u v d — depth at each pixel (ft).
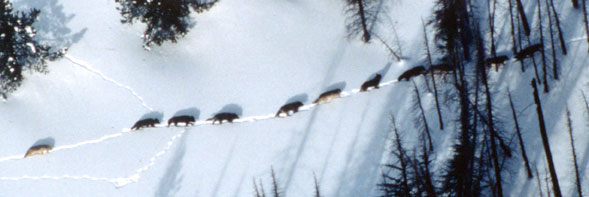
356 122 127.95
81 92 140.15
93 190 132.05
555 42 126.52
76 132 137.59
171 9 127.34
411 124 124.67
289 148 128.26
